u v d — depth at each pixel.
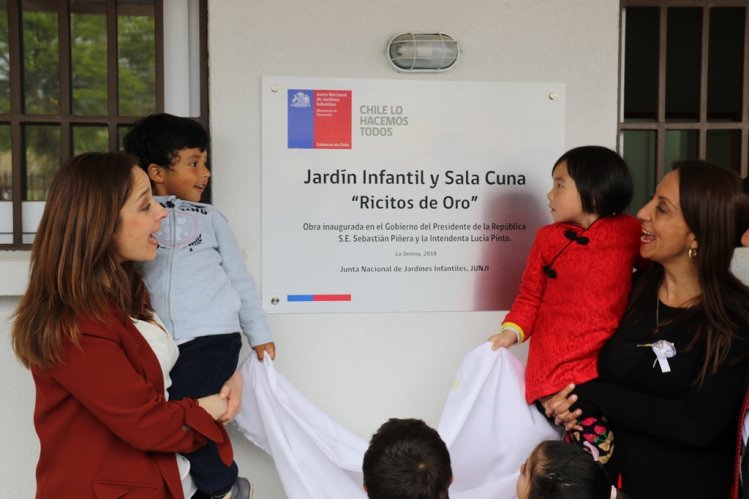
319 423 2.16
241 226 2.44
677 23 4.25
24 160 2.48
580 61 2.53
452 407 2.14
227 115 2.40
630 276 2.04
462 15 2.47
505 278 2.56
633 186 2.08
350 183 2.47
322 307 2.49
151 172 2.03
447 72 2.48
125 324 1.62
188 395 1.79
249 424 2.14
